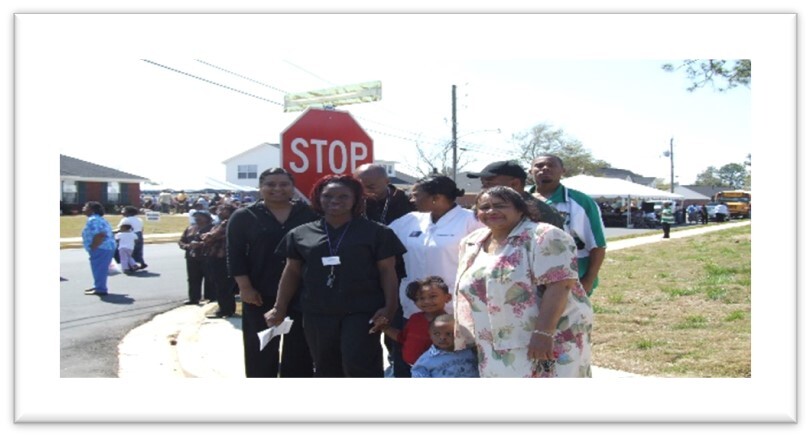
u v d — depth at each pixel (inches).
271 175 179.8
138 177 1759.4
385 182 191.5
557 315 123.5
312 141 189.2
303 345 184.1
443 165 1528.1
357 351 154.9
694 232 1210.0
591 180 1369.3
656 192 1497.3
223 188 2031.3
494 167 164.1
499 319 128.5
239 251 181.0
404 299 178.1
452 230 169.2
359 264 156.3
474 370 148.3
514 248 127.8
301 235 161.6
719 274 494.9
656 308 344.8
